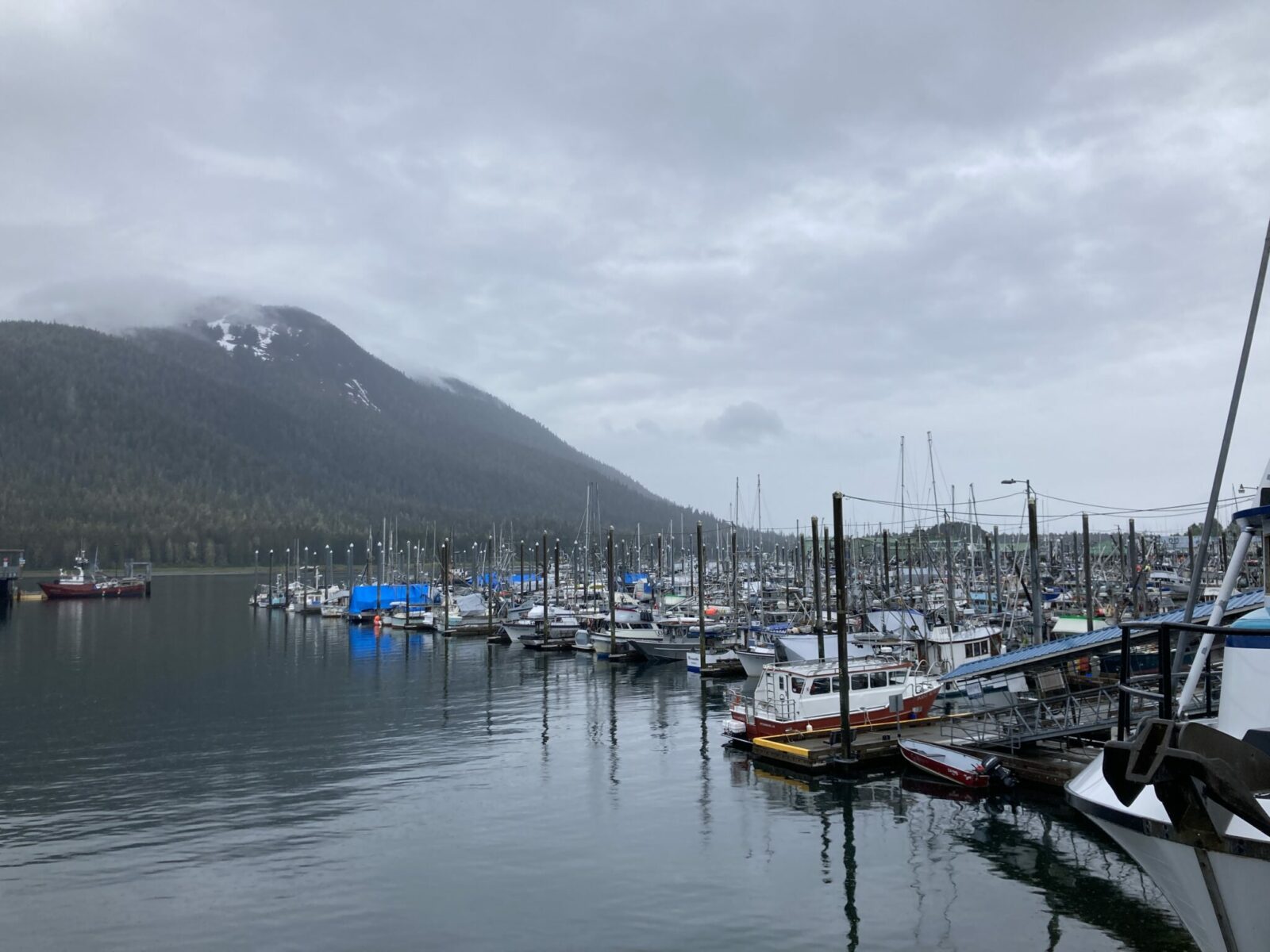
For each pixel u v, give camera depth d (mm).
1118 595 71188
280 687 63562
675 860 27156
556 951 21188
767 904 23688
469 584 170750
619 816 31703
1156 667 43219
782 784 35344
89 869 26828
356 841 29297
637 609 92438
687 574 155125
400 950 21344
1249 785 10680
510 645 92062
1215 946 11781
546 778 37094
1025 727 34938
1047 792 32656
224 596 183500
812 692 40750
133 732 47656
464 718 51312
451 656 82688
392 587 131750
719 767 38469
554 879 25781
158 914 23641
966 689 42406
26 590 193625
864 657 49812
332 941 21953
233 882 25766
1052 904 23188
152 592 197500
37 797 34906
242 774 38312
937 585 92188
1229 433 13594
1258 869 10531
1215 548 94750
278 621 123250
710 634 78875
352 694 60344
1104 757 10891
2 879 26125
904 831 29234
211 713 53406
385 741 45094
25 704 56750
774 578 126312
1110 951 20562
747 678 66125
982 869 25750
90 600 168875
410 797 34531
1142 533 97750
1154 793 11867
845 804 32312
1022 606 78625
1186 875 11375
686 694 59281
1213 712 19266
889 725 41188
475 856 27766
